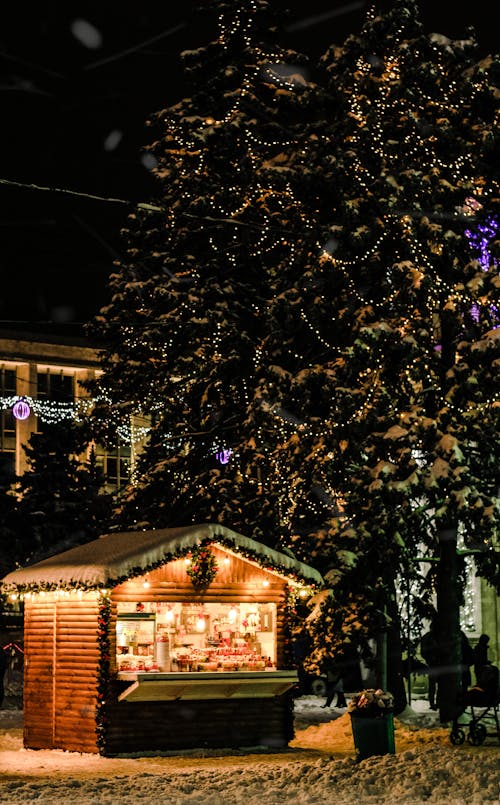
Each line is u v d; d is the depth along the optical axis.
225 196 30.34
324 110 27.09
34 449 43.22
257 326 30.25
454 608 23.19
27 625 21.98
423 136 25.22
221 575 21.22
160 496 31.36
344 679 33.38
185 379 31.25
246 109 29.66
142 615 20.48
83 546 22.77
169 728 20.42
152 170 31.03
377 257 25.12
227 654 21.06
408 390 23.75
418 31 26.30
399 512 23.08
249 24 30.47
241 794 15.32
